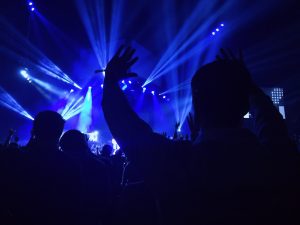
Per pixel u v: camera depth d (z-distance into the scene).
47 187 2.33
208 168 0.89
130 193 2.90
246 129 0.99
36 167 2.36
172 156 0.91
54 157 2.46
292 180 0.91
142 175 0.93
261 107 1.21
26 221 2.25
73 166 2.52
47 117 2.53
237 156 0.91
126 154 0.96
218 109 0.98
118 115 1.00
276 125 1.12
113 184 4.48
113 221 3.24
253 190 0.87
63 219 2.34
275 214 0.86
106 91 1.06
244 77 1.04
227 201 0.86
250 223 0.85
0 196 2.25
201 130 1.02
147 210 2.81
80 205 2.48
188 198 0.88
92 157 3.21
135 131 0.97
